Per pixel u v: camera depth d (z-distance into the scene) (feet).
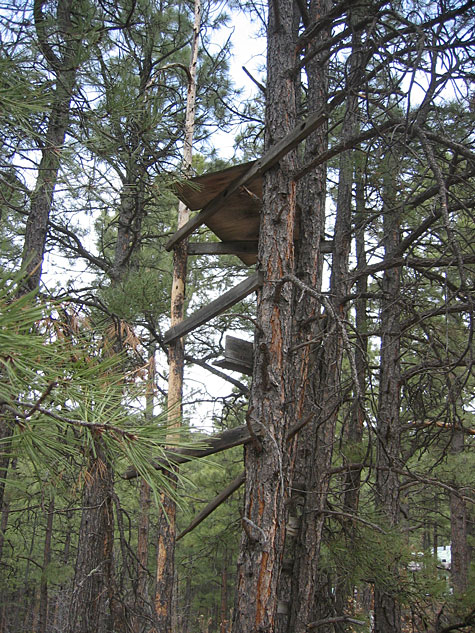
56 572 37.06
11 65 9.86
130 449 5.39
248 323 36.70
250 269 38.19
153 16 28.73
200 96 32.89
